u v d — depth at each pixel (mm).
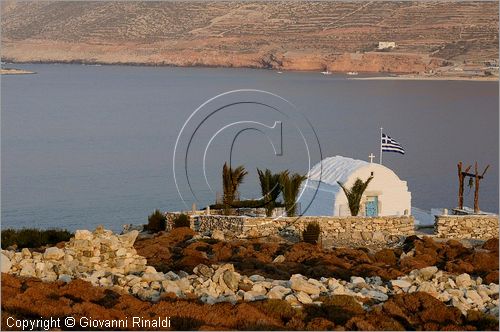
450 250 82062
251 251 78750
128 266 63219
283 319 52750
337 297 56438
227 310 52094
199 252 75500
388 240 92562
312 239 89750
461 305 57906
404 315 54969
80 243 62594
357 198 99312
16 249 79500
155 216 99750
